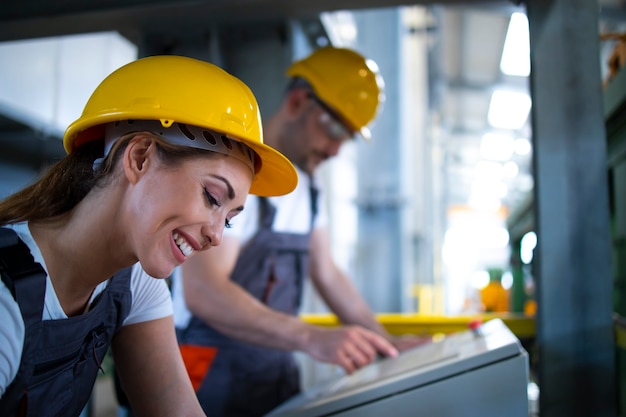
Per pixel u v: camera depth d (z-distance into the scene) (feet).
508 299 11.68
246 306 4.67
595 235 3.70
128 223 2.39
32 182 2.61
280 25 5.94
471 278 29.94
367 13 12.76
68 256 2.44
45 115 9.29
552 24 3.79
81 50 10.36
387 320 6.61
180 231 2.37
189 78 2.50
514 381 3.18
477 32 25.98
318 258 6.36
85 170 2.49
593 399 3.65
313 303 13.05
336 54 5.61
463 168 49.29
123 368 3.09
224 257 4.81
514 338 3.38
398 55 12.57
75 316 2.49
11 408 2.15
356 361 4.36
